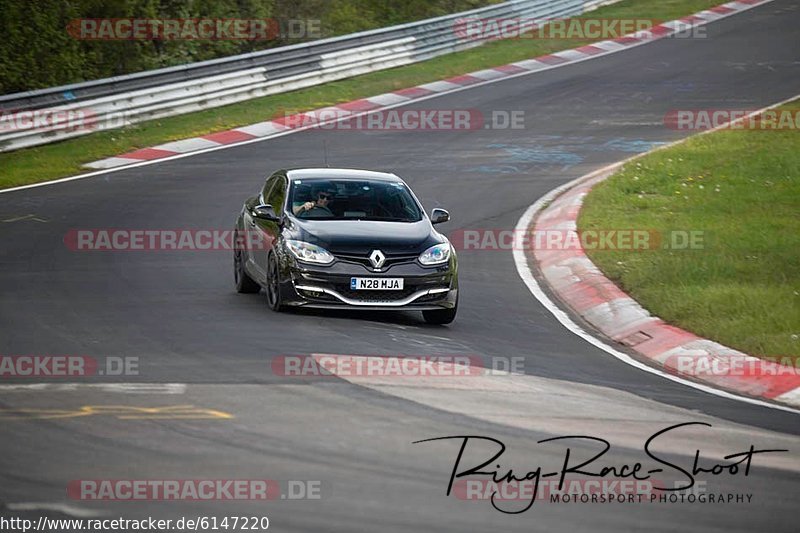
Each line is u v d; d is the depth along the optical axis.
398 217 46.59
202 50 125.94
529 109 103.00
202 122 95.06
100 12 114.31
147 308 45.09
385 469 25.38
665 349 41.97
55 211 67.62
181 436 27.22
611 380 37.00
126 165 81.38
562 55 128.75
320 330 41.28
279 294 44.09
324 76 111.31
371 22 146.50
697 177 74.75
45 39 109.00
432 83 113.06
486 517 22.91
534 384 35.09
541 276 56.00
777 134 87.31
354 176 49.03
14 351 36.81
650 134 93.88
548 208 71.00
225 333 40.22
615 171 77.94
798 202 67.50
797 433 31.36
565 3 150.62
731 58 127.69
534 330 45.03
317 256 43.22
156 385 32.38
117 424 28.14
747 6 163.62
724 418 32.62
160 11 122.19
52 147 86.12
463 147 88.94
